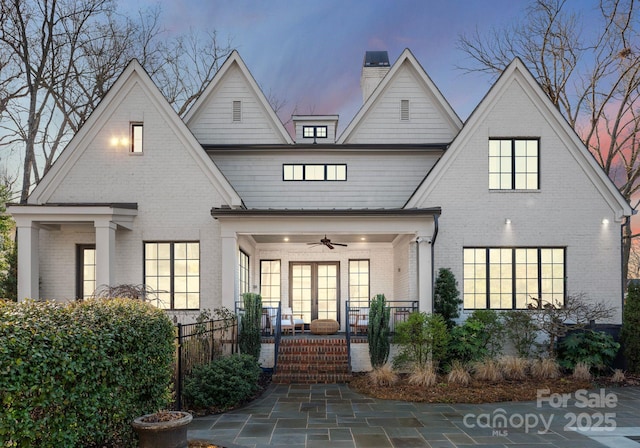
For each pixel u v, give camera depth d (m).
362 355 13.86
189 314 14.64
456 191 14.84
